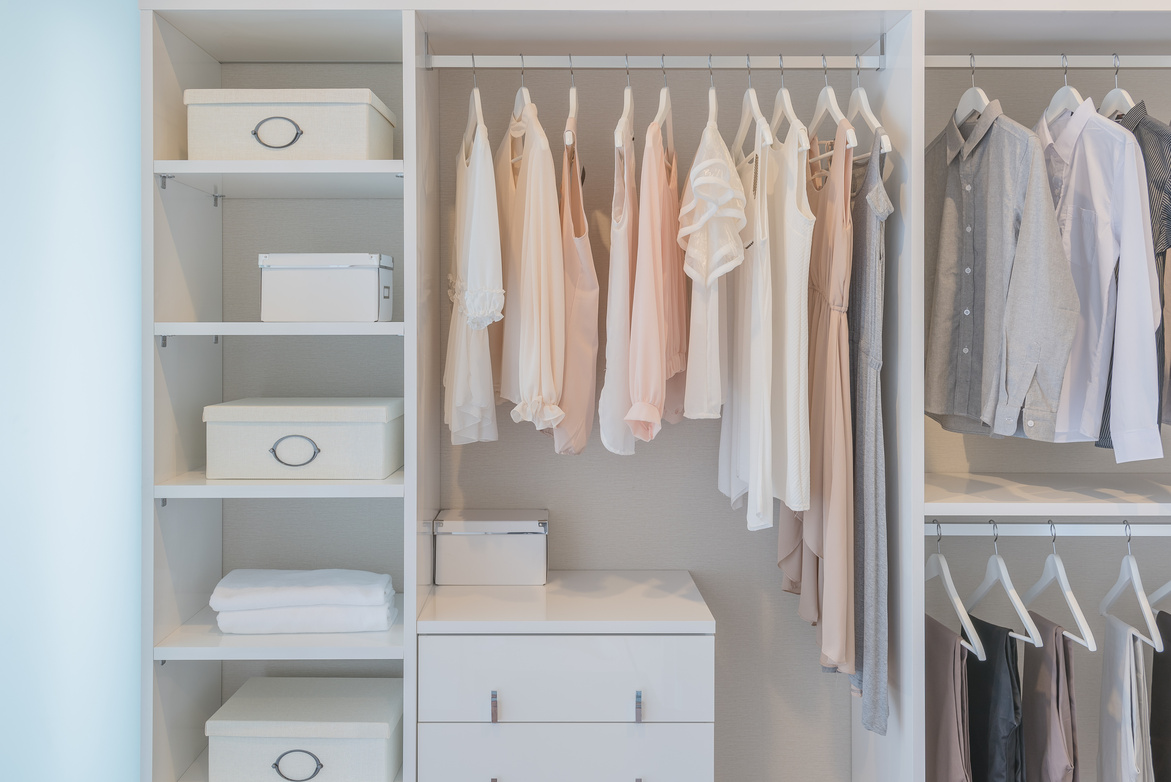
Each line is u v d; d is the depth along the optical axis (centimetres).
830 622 156
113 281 178
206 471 167
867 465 156
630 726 158
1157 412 146
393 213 192
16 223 154
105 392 176
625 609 165
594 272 162
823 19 156
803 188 150
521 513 189
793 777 201
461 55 175
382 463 161
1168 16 154
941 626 164
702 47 174
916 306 154
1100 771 165
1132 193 145
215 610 172
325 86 190
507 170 170
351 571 176
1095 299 151
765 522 151
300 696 173
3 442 152
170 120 162
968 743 154
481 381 162
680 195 191
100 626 175
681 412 174
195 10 153
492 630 156
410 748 157
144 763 156
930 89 192
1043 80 192
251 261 191
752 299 153
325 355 194
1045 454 198
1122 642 157
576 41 169
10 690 154
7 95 151
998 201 152
